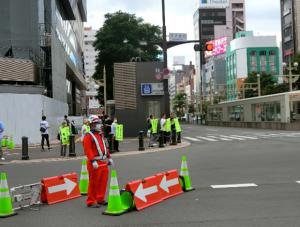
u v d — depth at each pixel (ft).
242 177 41.37
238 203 29.58
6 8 125.49
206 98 432.66
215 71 411.54
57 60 141.49
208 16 536.83
